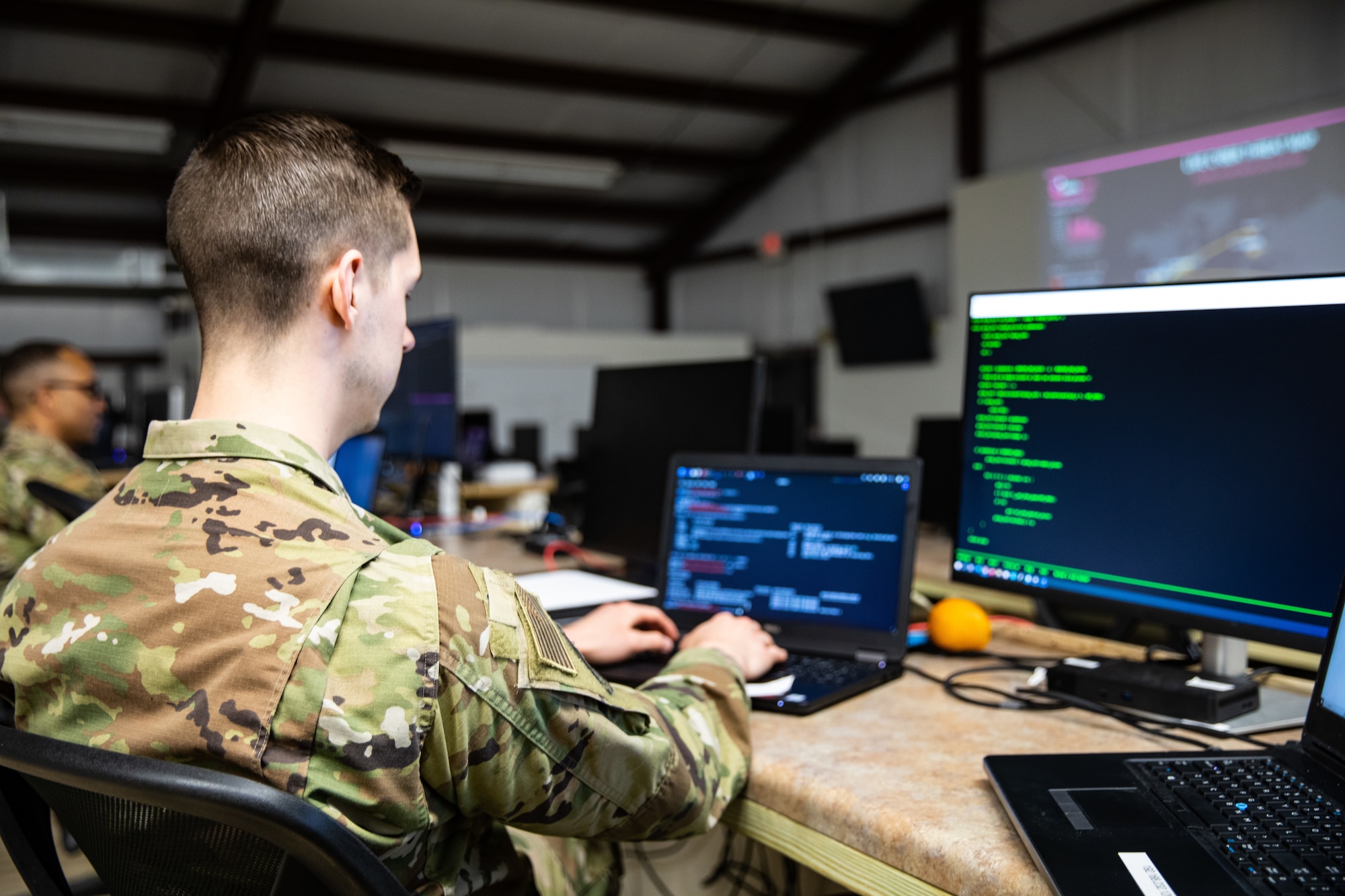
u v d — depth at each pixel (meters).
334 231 0.69
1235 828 0.66
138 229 8.94
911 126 8.55
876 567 1.24
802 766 0.87
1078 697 1.04
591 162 8.75
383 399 0.76
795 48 8.12
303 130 0.71
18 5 5.77
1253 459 0.90
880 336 8.25
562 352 9.87
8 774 0.65
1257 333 0.91
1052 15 7.25
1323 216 5.40
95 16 6.00
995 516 1.12
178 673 0.58
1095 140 7.04
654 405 1.81
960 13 7.84
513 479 4.20
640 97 8.12
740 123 9.13
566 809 0.69
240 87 6.75
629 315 11.77
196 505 0.63
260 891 0.58
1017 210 7.00
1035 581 1.08
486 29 7.07
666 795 0.75
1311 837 0.64
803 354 9.84
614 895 1.05
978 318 1.14
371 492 2.30
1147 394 0.98
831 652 1.23
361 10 6.62
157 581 0.61
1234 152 5.80
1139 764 0.79
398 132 8.02
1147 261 6.25
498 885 0.78
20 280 9.09
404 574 0.62
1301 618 0.86
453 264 10.70
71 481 2.38
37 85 6.68
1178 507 0.95
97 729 0.60
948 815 0.75
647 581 1.74
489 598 0.64
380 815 0.58
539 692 0.65
